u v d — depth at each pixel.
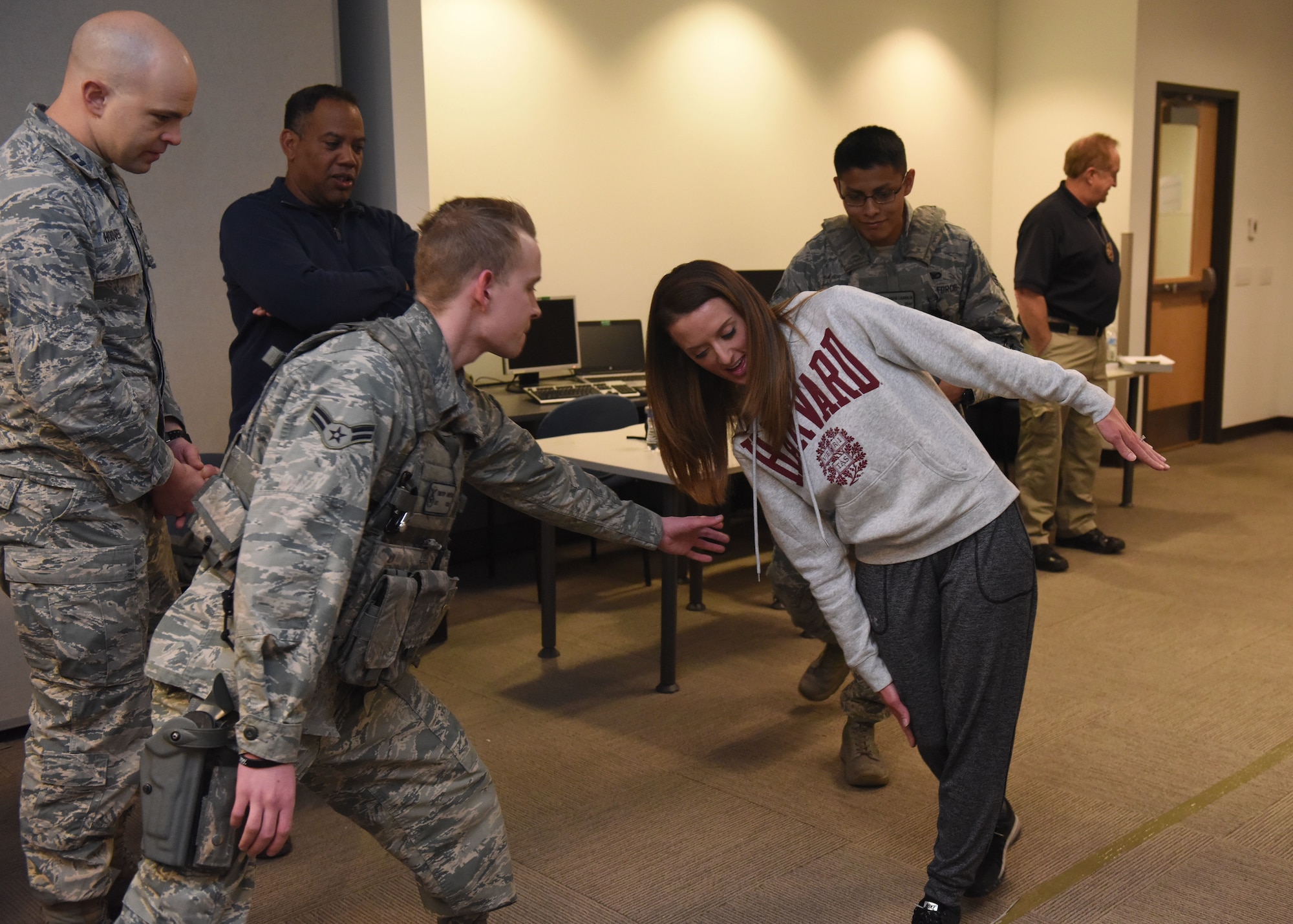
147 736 1.87
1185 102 6.91
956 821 1.91
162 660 1.32
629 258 5.48
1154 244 6.80
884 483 1.80
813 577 1.92
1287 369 7.91
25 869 2.29
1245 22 7.14
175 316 3.14
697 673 3.44
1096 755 2.75
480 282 1.41
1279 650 3.50
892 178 2.46
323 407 1.26
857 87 6.42
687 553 1.86
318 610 1.21
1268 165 7.49
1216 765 2.68
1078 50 6.74
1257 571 4.43
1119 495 5.94
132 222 1.87
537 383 4.95
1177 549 4.79
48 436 1.72
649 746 2.89
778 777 2.69
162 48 1.76
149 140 1.79
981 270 2.59
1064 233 4.57
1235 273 7.38
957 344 1.75
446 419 1.40
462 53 4.75
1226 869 2.20
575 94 5.16
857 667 1.94
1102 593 4.18
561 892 2.18
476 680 3.40
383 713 1.46
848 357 1.79
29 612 1.76
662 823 2.46
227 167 3.18
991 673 1.83
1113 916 2.04
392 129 3.38
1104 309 4.68
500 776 2.72
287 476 1.23
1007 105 7.21
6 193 1.65
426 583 1.41
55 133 1.72
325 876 2.25
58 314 1.64
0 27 2.78
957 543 1.83
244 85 3.17
